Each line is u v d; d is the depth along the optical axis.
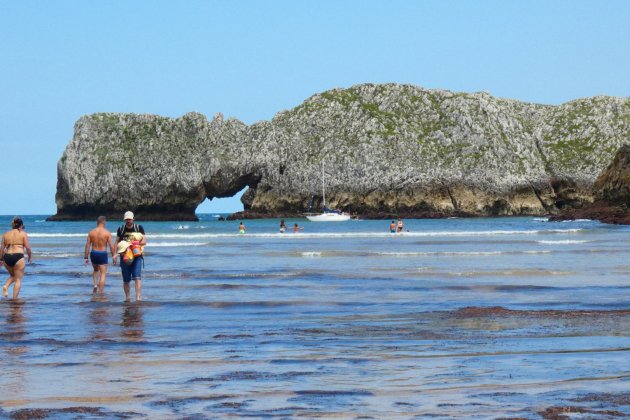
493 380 12.62
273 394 11.80
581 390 11.87
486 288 28.34
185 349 15.73
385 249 60.09
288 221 196.38
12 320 20.25
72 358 14.73
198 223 190.12
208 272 37.12
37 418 10.48
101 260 27.25
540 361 14.14
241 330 18.39
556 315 20.52
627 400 11.25
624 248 57.88
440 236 90.88
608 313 20.81
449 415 10.55
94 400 11.46
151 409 10.96
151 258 49.28
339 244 70.50
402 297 25.70
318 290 28.20
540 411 10.71
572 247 59.94
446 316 20.66
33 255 52.22
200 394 11.81
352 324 19.30
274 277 33.97
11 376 13.10
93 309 22.62
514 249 58.25
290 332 18.00
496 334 17.44
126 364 14.15
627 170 148.62
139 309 22.62
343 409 10.91
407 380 12.68
